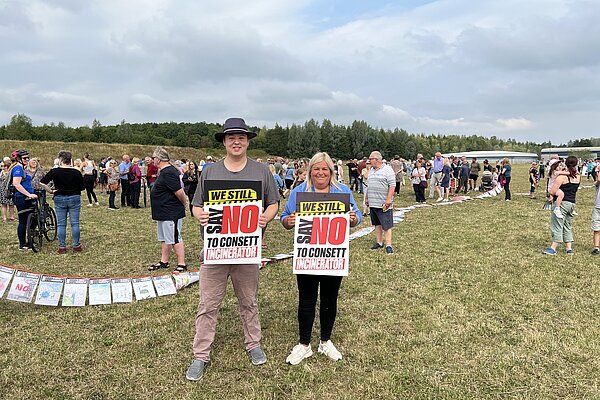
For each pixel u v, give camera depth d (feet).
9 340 14.46
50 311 16.96
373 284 20.57
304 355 13.03
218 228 11.97
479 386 11.64
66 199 26.45
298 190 13.20
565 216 25.79
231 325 15.56
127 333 15.02
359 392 11.35
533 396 11.16
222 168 12.30
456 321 16.03
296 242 12.42
